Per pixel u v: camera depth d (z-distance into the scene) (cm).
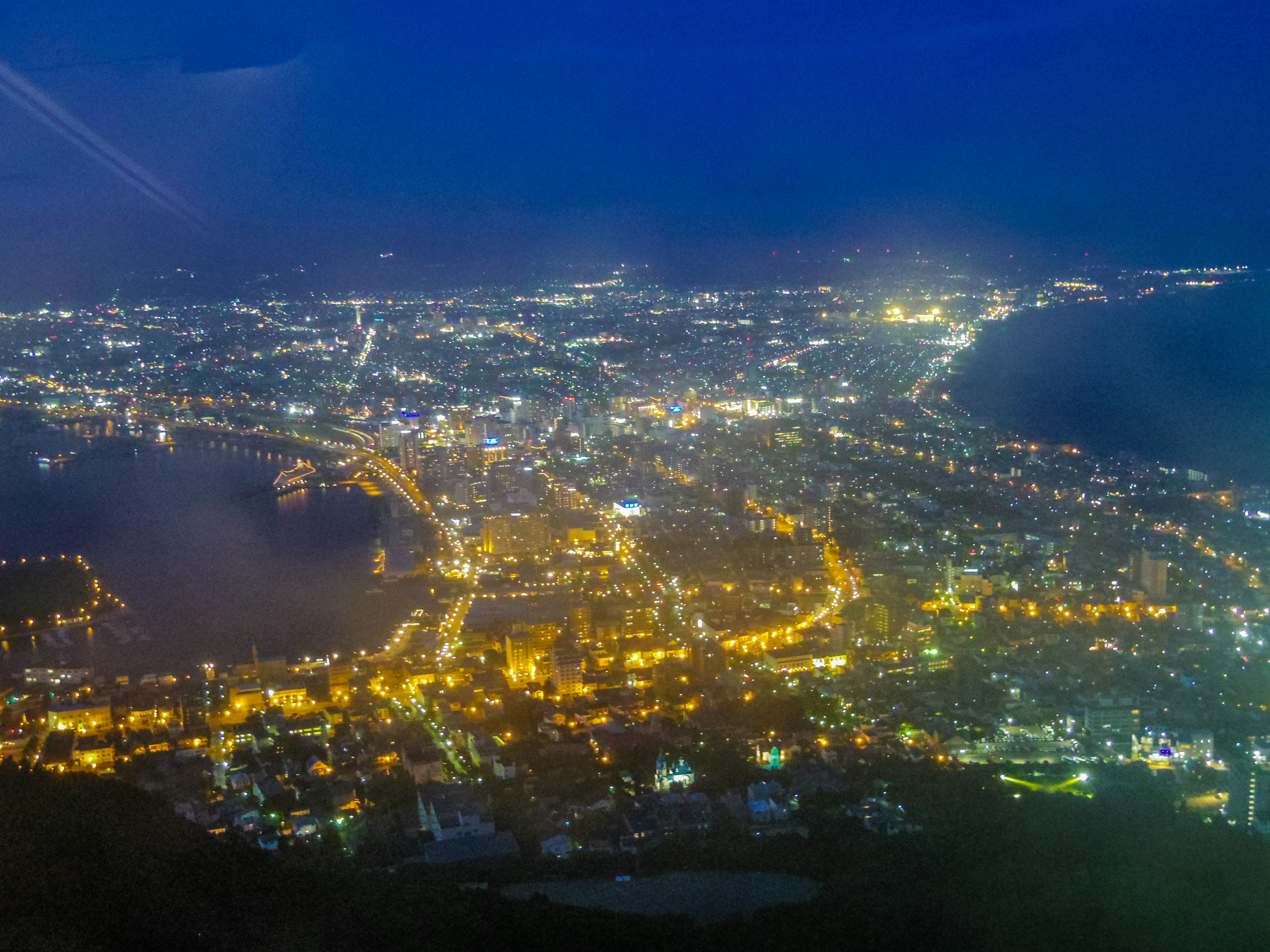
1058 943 3894
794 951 3866
